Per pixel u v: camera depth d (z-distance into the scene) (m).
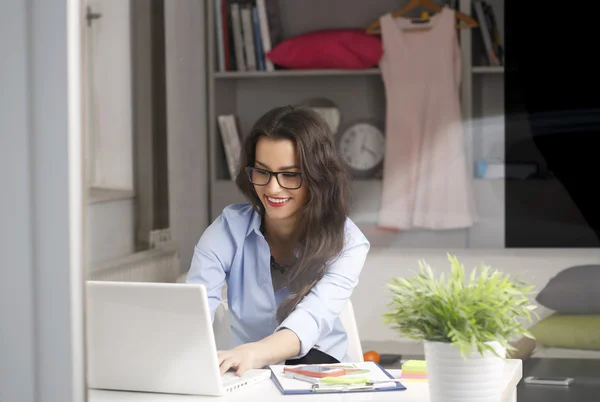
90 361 1.48
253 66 3.16
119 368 1.47
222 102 3.19
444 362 1.24
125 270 2.68
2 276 1.31
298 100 3.12
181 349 1.43
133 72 2.82
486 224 2.95
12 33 1.29
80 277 1.31
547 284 2.90
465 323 1.21
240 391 1.46
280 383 1.48
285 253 1.97
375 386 1.44
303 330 1.70
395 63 3.02
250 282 1.97
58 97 1.29
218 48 3.18
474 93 2.96
